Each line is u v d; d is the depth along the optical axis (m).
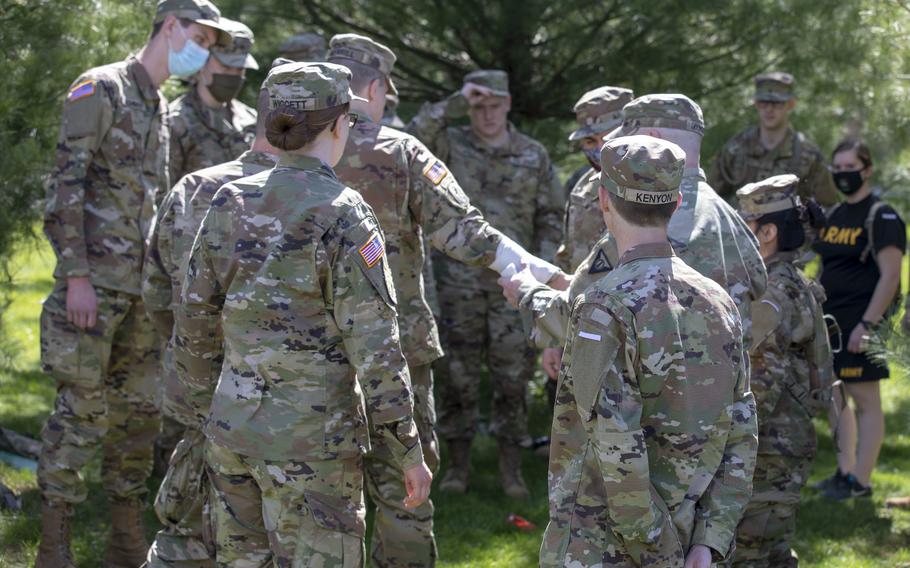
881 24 7.24
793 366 4.69
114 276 4.96
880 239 7.07
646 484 3.05
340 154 3.64
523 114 8.91
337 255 3.39
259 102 4.08
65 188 4.79
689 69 8.43
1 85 5.66
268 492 3.43
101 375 4.96
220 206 3.53
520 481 7.02
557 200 7.42
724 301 3.25
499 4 8.09
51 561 4.90
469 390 7.04
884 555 6.09
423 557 4.37
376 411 3.43
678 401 3.12
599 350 3.10
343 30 8.68
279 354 3.40
